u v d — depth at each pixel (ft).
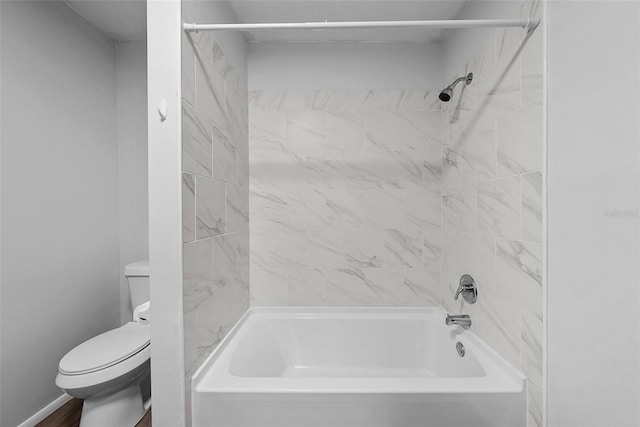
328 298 6.71
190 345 3.80
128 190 7.77
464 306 5.49
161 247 3.57
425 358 6.39
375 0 5.46
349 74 6.66
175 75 3.55
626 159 2.55
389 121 6.63
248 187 6.63
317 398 3.80
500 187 4.32
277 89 6.66
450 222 6.11
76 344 6.59
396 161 6.63
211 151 4.55
